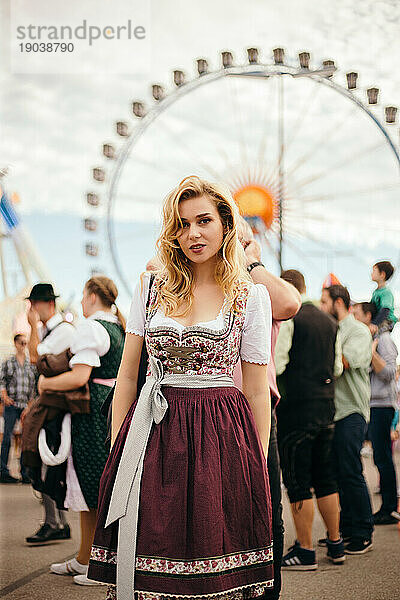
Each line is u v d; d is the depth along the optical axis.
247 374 2.02
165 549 1.79
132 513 1.82
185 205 1.98
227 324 1.95
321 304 4.08
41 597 2.93
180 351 1.91
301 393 3.45
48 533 3.89
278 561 2.34
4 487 5.85
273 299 2.35
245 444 1.92
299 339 3.48
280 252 9.44
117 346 3.30
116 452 1.94
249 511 1.88
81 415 3.22
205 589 1.78
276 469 2.36
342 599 2.90
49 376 3.28
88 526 3.23
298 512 3.39
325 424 3.45
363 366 3.80
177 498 1.81
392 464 4.39
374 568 3.39
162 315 1.98
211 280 2.02
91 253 8.66
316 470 3.50
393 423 4.52
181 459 1.84
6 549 3.70
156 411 1.90
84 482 3.20
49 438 3.22
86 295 3.39
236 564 1.85
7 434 6.15
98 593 2.99
